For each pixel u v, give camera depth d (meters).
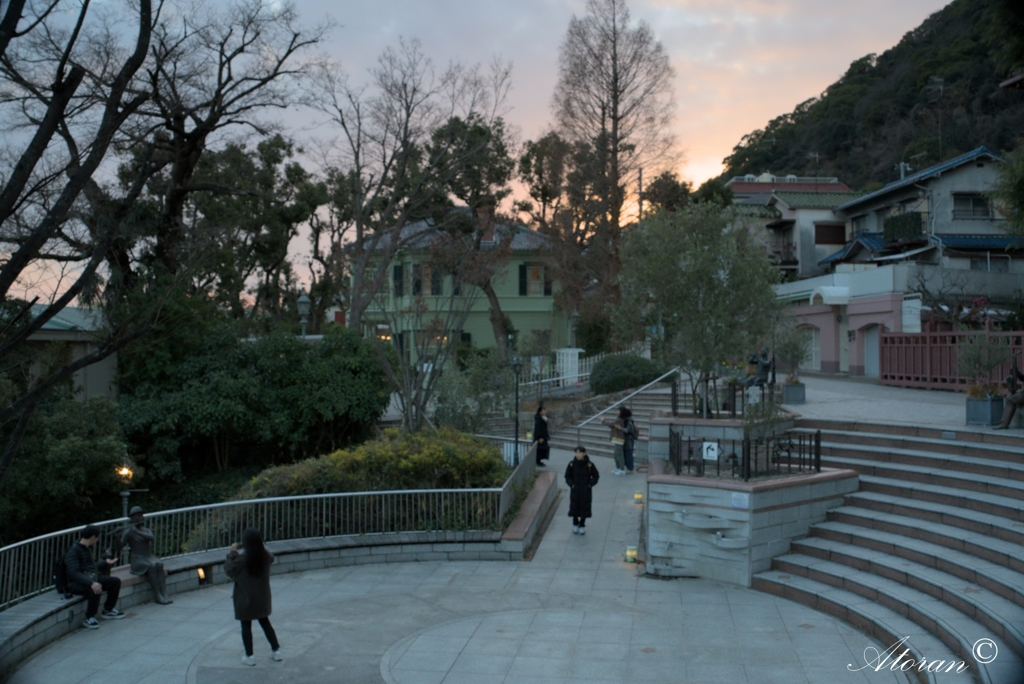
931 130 56.50
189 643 8.79
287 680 7.73
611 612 9.77
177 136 23.44
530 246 39.69
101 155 8.96
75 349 19.02
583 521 13.64
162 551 11.08
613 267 31.20
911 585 9.32
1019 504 10.07
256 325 24.80
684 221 16.20
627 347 26.28
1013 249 31.53
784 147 80.75
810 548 10.88
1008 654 7.17
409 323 22.61
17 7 8.23
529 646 8.61
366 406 22.28
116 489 16.48
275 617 9.69
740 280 15.42
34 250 8.46
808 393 21.31
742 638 8.73
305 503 12.29
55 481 14.72
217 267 30.75
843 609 9.26
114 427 16.38
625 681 7.62
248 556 8.12
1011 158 18.83
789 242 45.12
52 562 9.84
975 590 8.57
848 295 30.08
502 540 12.34
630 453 18.58
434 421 20.91
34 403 8.61
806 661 8.02
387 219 31.05
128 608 10.00
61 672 7.94
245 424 20.86
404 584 11.10
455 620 9.52
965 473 11.58
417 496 12.83
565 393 28.08
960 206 33.72
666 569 11.30
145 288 20.28
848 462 12.91
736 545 10.77
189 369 20.64
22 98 12.31
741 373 20.97
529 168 36.72
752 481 11.16
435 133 31.33
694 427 15.66
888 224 34.75
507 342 31.08
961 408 16.75
